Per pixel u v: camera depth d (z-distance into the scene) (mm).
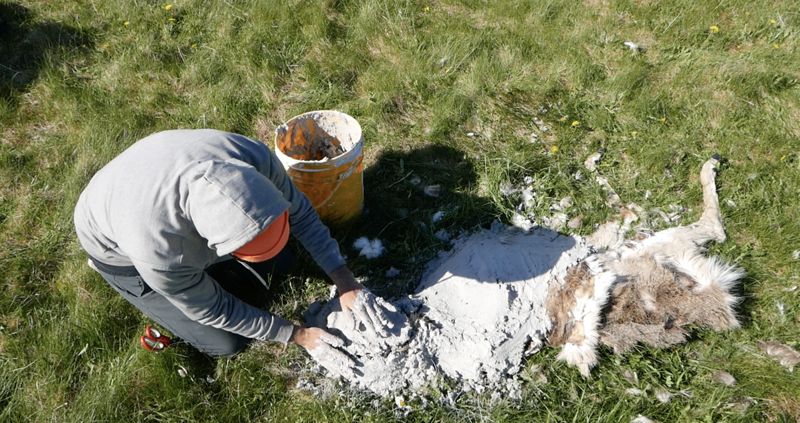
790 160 3672
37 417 2812
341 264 2717
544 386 2834
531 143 3916
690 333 2947
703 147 3816
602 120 4004
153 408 2859
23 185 3857
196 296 2379
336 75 4441
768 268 3193
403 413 2799
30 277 3348
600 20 4746
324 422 2793
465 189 3672
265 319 2654
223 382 2949
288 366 2984
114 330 3100
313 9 4895
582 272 3055
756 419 2660
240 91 4355
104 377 2910
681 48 4500
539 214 3531
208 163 2025
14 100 4371
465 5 4992
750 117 3949
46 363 2955
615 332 2887
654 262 3086
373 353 2787
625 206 3555
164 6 5043
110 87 4449
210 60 4566
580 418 2729
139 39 4789
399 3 4930
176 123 4203
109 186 2252
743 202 3480
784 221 3355
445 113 4062
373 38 4707
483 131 4035
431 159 3885
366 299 2709
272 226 1995
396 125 4102
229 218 1909
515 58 4473
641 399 2754
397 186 3727
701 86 4172
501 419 2734
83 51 4730
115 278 2629
